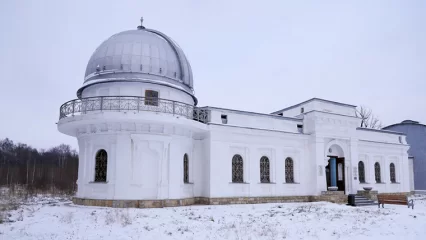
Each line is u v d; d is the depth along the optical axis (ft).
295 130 88.74
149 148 67.92
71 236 40.29
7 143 243.60
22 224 48.14
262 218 55.01
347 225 50.24
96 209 61.36
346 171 91.66
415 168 133.18
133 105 66.44
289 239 39.93
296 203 80.23
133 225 46.65
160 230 43.75
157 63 73.05
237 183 77.36
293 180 86.53
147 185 67.21
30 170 195.52
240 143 79.15
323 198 84.89
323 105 90.48
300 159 87.61
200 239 38.96
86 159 70.74
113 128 67.46
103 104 65.98
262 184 80.84
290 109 98.84
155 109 67.82
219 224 48.55
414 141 134.72
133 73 71.05
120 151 66.85
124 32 78.33
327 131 89.15
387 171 105.60
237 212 61.72
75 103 68.03
